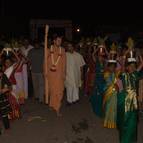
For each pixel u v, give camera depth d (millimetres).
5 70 10703
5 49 11359
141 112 11156
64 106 13016
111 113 9805
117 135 9273
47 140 8914
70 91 13070
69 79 13031
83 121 10773
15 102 10922
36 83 13773
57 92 11367
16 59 11859
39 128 10023
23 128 10031
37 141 8836
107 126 9914
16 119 10984
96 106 11391
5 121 9797
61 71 11367
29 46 15281
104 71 10312
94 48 13703
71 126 10219
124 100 8070
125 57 10273
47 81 11531
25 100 14148
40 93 13531
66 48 13445
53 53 11367
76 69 13188
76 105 13133
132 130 8055
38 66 13484
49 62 11398
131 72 8281
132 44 10531
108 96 9773
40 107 12836
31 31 26859
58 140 8914
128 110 8031
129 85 8141
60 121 10797
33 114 11719
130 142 8094
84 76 15750
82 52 16625
